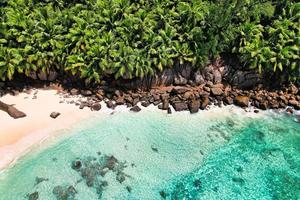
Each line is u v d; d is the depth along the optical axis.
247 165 22.27
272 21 29.03
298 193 20.64
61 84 27.11
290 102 27.41
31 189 19.44
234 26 28.42
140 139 23.33
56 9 28.25
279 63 26.80
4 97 25.38
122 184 20.23
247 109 26.91
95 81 26.11
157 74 27.19
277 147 23.83
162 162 21.89
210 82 28.20
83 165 21.12
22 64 25.53
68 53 26.38
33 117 23.98
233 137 24.28
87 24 26.69
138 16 27.31
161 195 19.84
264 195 20.38
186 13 27.58
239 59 28.03
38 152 21.64
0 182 19.59
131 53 25.98
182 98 26.62
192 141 23.62
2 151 21.33
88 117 24.62
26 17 26.84
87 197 19.33
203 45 26.94
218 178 21.22
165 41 27.09
